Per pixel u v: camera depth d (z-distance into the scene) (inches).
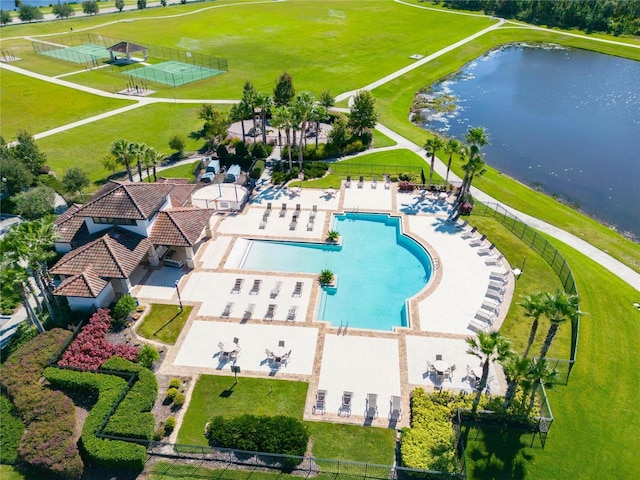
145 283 1840.6
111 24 6594.5
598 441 1274.6
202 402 1365.7
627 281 1893.5
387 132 3248.0
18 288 1450.5
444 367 1419.8
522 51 5423.2
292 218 2230.6
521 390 1396.4
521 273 1878.7
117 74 4434.1
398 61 4847.4
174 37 5826.8
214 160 2738.7
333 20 6555.1
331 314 1716.3
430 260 1961.1
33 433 1224.8
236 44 5467.5
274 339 1587.1
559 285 1818.4
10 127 3302.2
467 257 1972.2
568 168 2896.2
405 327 1636.3
